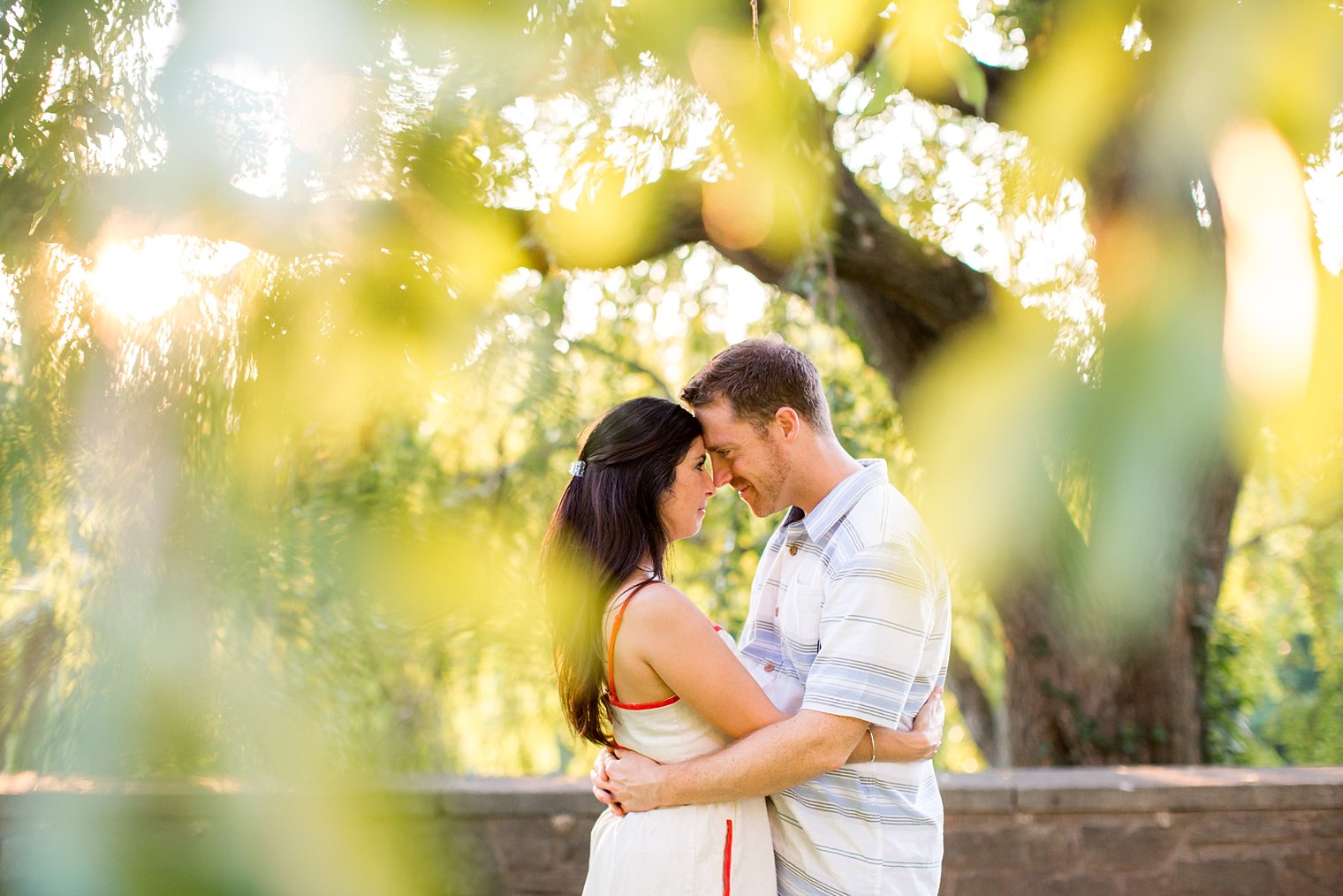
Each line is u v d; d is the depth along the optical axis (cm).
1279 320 423
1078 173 443
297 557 386
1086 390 463
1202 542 503
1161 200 427
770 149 407
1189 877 313
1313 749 761
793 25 330
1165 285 432
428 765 473
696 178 444
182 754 341
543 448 599
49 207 310
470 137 385
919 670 193
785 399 195
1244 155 398
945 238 530
